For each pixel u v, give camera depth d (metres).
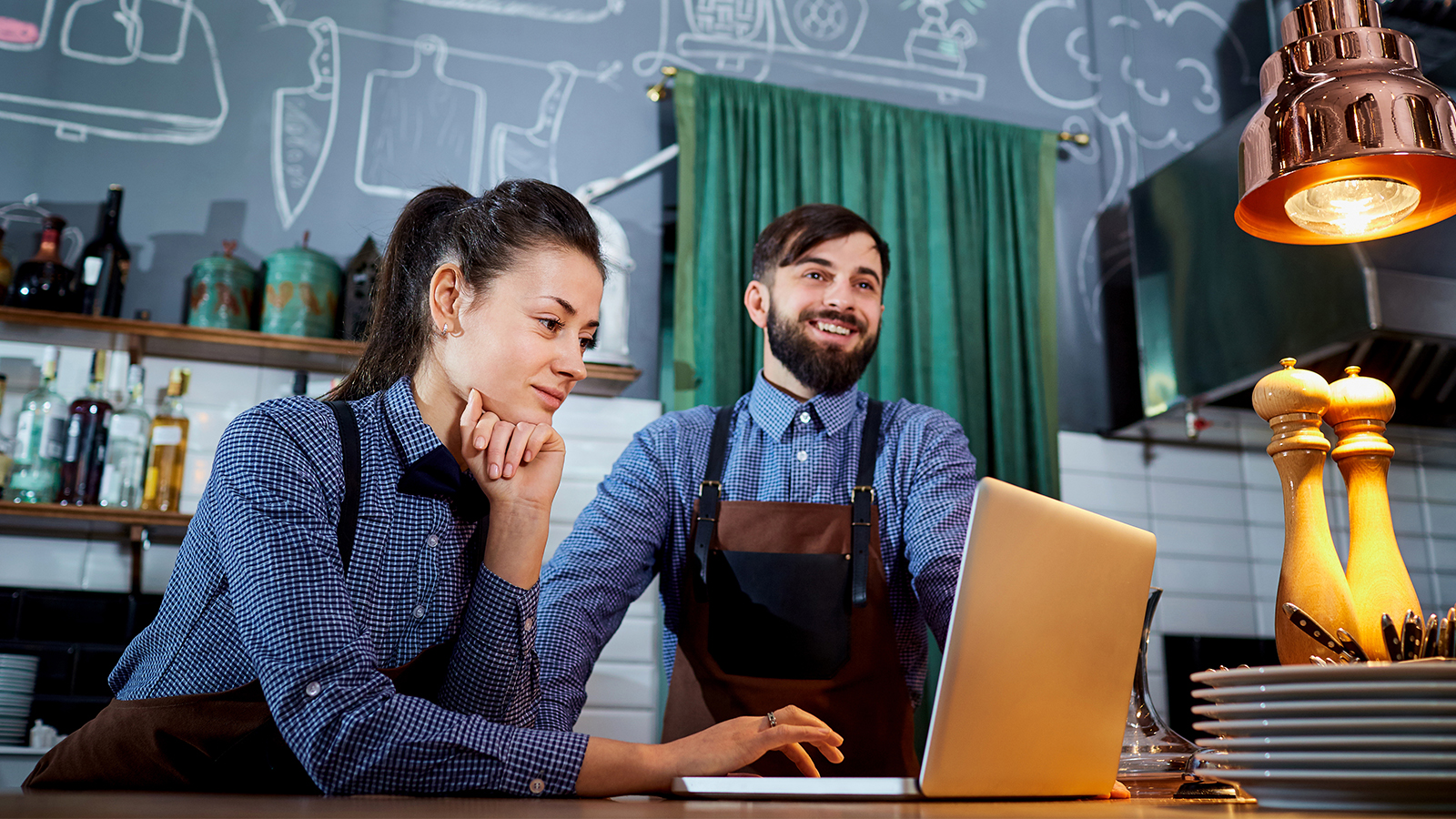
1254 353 2.56
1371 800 0.66
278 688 0.85
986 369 2.80
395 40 2.73
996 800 0.83
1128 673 0.93
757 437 1.70
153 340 2.30
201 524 0.97
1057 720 0.86
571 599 1.47
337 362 2.41
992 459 2.74
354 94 2.67
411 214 1.15
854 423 1.70
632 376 2.46
